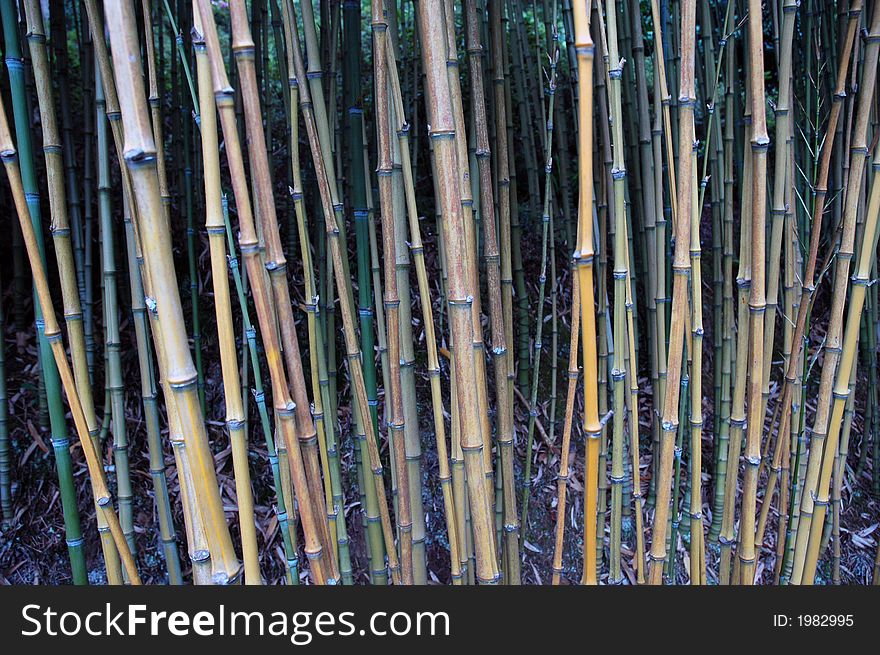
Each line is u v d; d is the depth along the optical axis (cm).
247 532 75
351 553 143
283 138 201
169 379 67
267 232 73
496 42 103
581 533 153
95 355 152
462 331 75
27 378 151
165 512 116
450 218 72
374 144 131
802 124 156
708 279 191
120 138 84
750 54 78
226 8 238
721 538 108
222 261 68
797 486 122
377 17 78
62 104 136
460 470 94
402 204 92
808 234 153
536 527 153
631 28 125
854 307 87
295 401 82
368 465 107
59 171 85
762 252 86
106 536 94
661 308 124
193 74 143
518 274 156
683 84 76
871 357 165
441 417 91
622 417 100
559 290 179
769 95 211
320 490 88
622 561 148
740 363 101
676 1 134
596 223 128
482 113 93
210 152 66
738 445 104
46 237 161
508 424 109
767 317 95
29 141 89
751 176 88
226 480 149
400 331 97
